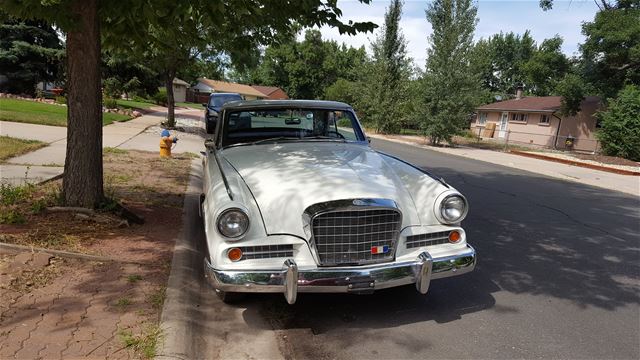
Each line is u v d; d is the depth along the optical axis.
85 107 5.14
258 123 5.23
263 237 3.42
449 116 22.89
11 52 25.78
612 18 21.77
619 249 6.14
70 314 3.27
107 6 4.91
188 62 18.06
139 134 15.73
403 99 30.38
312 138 5.29
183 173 8.97
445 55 23.25
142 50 6.14
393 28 30.06
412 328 3.72
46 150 9.79
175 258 4.40
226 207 3.29
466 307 4.15
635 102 20.47
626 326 3.88
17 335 2.97
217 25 4.49
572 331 3.77
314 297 4.21
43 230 4.74
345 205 3.43
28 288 3.58
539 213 8.13
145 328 3.17
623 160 19.30
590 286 4.78
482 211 8.08
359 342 3.49
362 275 3.43
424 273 3.57
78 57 5.02
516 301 4.32
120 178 7.95
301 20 5.60
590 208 8.91
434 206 3.79
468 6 22.88
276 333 3.58
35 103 21.84
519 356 3.35
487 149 23.30
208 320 3.72
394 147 20.73
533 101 32.84
